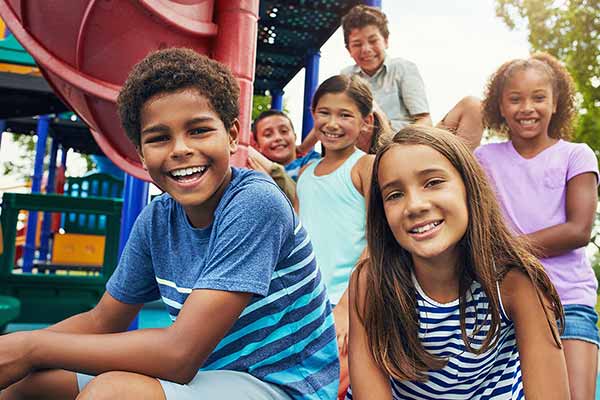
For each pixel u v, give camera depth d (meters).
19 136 17.12
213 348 1.01
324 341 1.24
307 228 2.11
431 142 1.23
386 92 3.08
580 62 7.93
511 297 1.28
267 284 1.06
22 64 4.54
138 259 1.29
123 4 1.70
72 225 7.95
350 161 2.15
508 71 2.10
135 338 0.98
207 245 1.14
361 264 1.45
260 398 1.07
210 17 1.88
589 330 1.82
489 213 1.27
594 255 8.03
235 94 1.16
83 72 1.93
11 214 4.20
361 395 1.34
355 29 3.06
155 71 1.06
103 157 9.78
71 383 1.11
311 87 4.79
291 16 4.50
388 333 1.34
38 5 1.81
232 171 1.22
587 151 1.98
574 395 1.72
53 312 4.16
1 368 0.96
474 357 1.30
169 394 0.95
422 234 1.20
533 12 8.14
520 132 2.06
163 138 1.07
